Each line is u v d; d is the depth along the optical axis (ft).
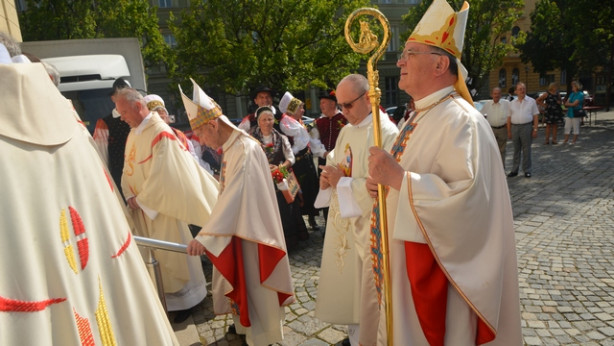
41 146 3.43
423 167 5.62
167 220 10.97
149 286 4.47
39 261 3.22
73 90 18.80
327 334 9.91
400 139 6.21
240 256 8.41
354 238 8.42
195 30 50.52
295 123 16.42
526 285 11.75
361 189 7.89
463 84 5.76
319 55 52.75
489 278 5.12
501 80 118.62
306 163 17.29
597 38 55.42
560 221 17.01
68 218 3.56
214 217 8.14
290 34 51.29
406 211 5.25
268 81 53.42
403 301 5.58
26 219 3.16
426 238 5.12
